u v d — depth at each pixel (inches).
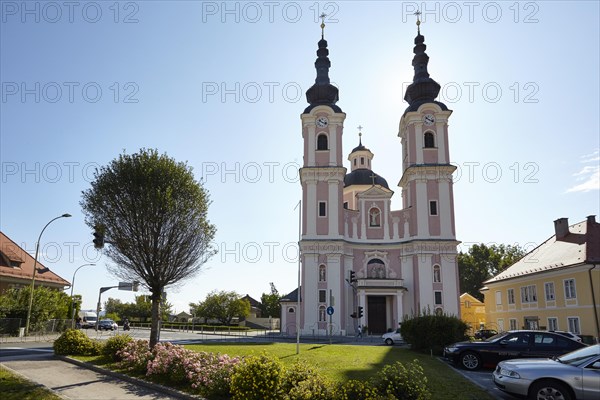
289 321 2247.8
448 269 1975.9
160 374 619.2
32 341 1457.9
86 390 561.9
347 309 2028.8
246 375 467.8
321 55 2379.4
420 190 2064.5
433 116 2149.4
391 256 2121.1
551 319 1608.0
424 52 2301.9
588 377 458.0
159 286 828.6
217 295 3649.1
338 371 629.9
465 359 754.2
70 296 2170.3
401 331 1039.0
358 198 2209.6
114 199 808.3
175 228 822.5
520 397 487.5
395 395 420.2
